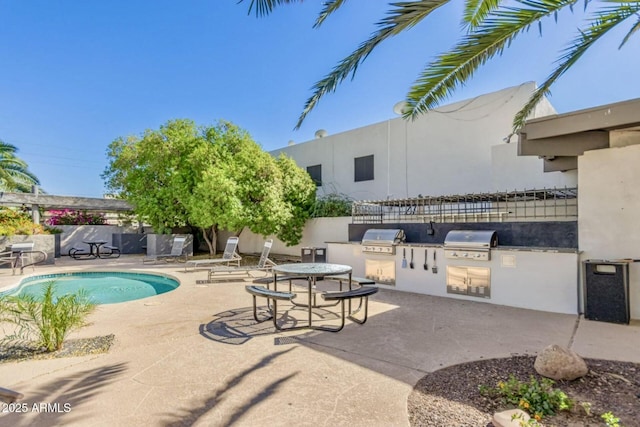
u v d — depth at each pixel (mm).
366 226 8641
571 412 2398
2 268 11078
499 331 4402
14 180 15336
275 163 12648
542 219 7668
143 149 13133
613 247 5066
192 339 4137
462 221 7738
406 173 12672
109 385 2943
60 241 15336
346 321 4914
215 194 11250
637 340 4016
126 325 4715
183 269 10547
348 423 2365
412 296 6582
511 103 10312
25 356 3600
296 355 3619
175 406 2600
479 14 3764
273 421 2396
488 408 2516
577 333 4281
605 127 4938
